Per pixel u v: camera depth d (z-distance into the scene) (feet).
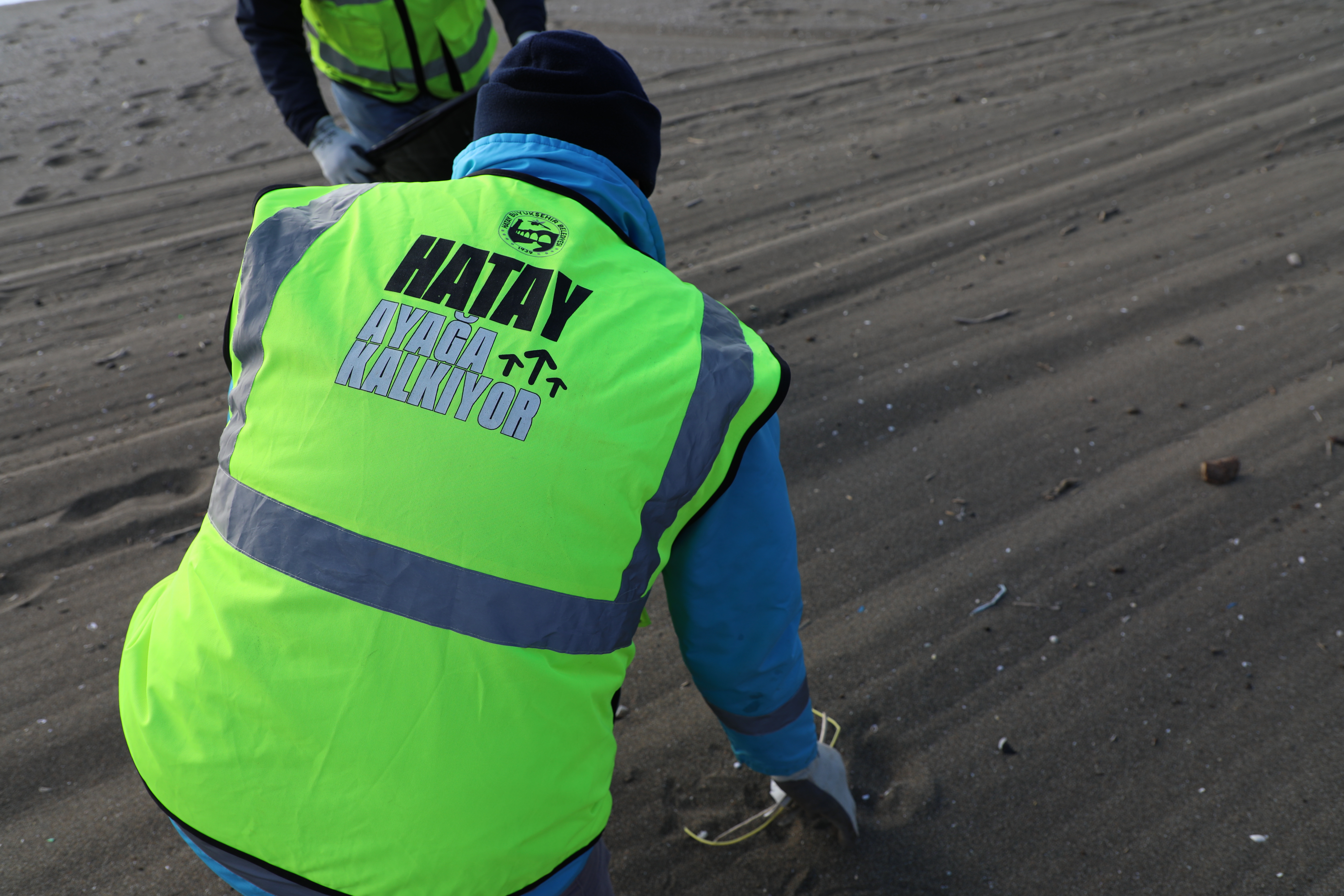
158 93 22.54
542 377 2.80
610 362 2.86
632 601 2.94
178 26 29.40
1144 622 7.13
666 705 6.67
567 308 2.94
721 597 3.48
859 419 9.80
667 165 17.60
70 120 20.79
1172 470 8.77
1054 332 11.21
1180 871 5.38
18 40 28.53
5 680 6.84
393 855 2.62
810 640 7.14
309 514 2.76
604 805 3.03
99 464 9.24
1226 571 7.54
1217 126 17.75
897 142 18.16
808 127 19.29
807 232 14.34
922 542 8.11
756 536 3.38
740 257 13.53
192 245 14.52
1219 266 12.44
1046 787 5.93
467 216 3.16
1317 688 6.47
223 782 2.73
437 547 2.67
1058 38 25.02
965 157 17.17
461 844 2.64
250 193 16.56
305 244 3.14
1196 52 22.89
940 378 10.43
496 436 2.73
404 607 2.66
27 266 13.91
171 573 7.89
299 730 2.66
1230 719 6.30
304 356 2.91
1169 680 6.63
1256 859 5.41
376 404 2.80
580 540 2.74
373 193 3.33
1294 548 7.71
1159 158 16.43
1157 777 5.95
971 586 7.59
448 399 2.78
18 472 9.12
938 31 26.17
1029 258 13.14
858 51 24.64
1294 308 11.29
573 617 2.77
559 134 3.43
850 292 12.44
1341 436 8.98
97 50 26.84
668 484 2.86
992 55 23.81
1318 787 5.79
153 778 2.89
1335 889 5.22
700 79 22.72
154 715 2.89
